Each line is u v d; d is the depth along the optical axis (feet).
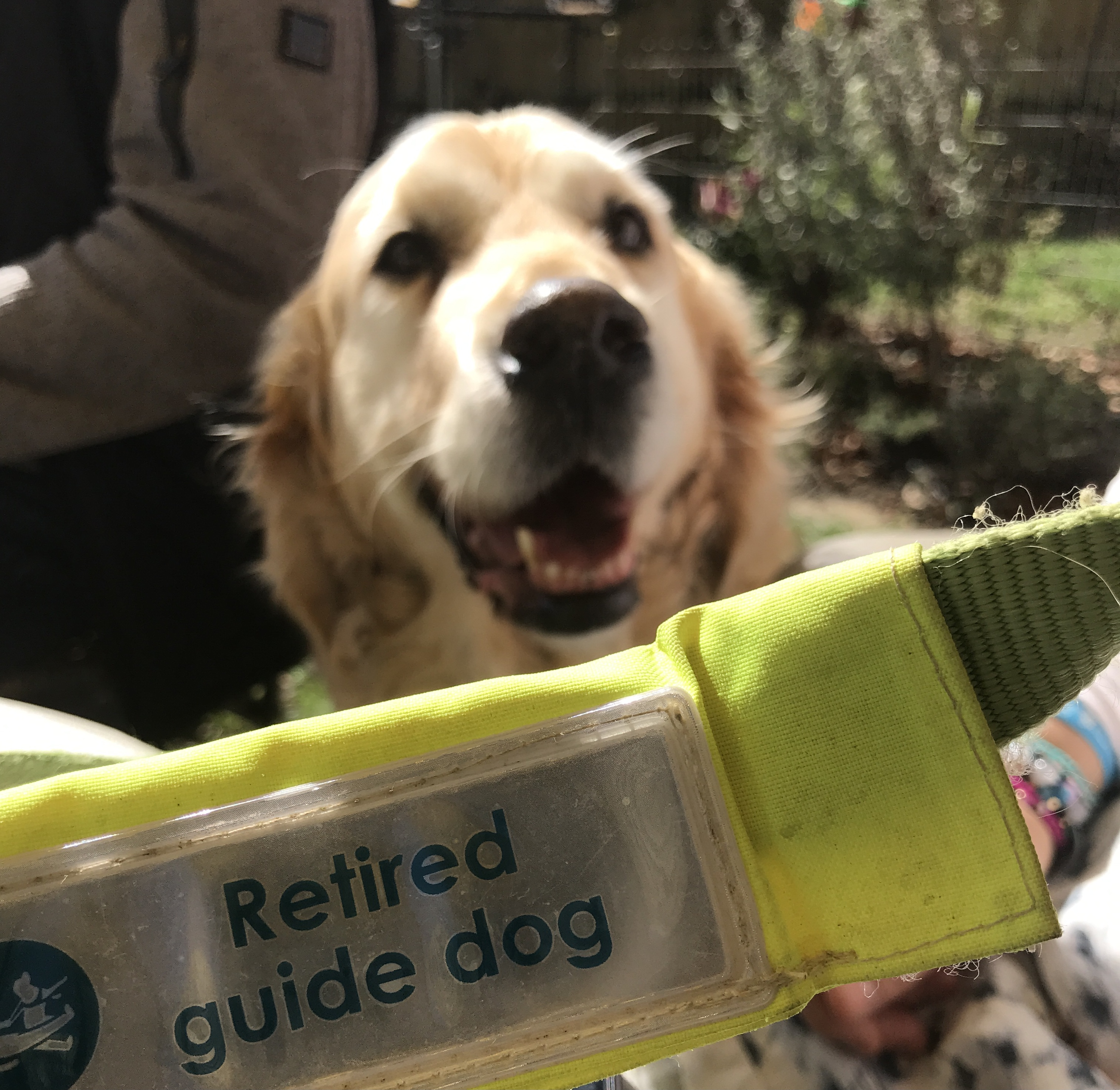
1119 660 2.77
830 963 1.21
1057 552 1.13
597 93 8.38
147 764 1.30
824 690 1.20
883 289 9.43
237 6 3.19
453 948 1.22
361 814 1.25
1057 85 10.36
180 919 1.23
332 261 3.17
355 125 3.55
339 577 3.49
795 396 3.89
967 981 2.10
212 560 3.96
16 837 1.24
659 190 3.42
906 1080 2.03
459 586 3.10
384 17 3.83
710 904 1.22
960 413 8.02
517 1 5.96
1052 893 2.35
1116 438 7.79
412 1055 1.20
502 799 1.25
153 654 4.03
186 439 3.71
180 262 3.27
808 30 9.66
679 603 3.28
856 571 1.21
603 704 1.28
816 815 1.20
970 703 1.15
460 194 2.86
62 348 3.34
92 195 3.77
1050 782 2.35
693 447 3.14
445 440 2.82
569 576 2.86
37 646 4.00
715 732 1.25
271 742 1.29
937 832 1.17
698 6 10.45
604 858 1.23
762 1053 2.15
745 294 4.56
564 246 2.75
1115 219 10.27
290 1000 1.21
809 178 9.44
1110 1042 2.11
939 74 9.18
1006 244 9.36
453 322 2.75
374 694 3.48
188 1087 1.19
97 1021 1.21
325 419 3.35
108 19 3.46
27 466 3.67
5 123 3.66
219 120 3.22
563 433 2.66
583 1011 1.21
